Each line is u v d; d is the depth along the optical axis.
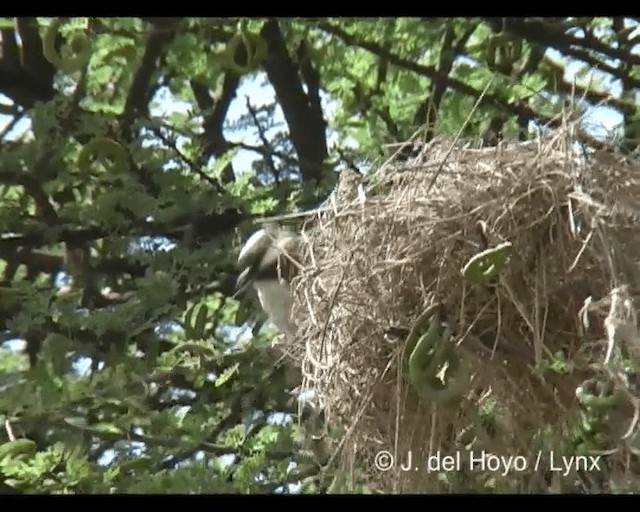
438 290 4.45
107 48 8.34
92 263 7.96
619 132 4.74
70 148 7.81
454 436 4.77
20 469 6.00
